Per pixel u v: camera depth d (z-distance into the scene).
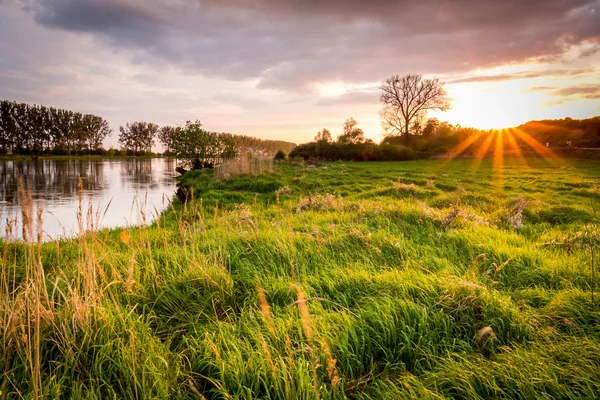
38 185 27.02
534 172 29.05
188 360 3.04
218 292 4.24
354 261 5.38
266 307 2.19
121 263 5.02
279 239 6.08
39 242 3.21
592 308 3.61
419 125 73.44
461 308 3.62
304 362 2.82
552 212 10.84
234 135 51.91
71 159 80.50
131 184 29.33
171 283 4.47
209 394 2.77
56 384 2.62
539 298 4.09
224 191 17.31
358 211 9.64
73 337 3.04
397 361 3.12
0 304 3.17
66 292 4.01
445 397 2.57
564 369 2.71
